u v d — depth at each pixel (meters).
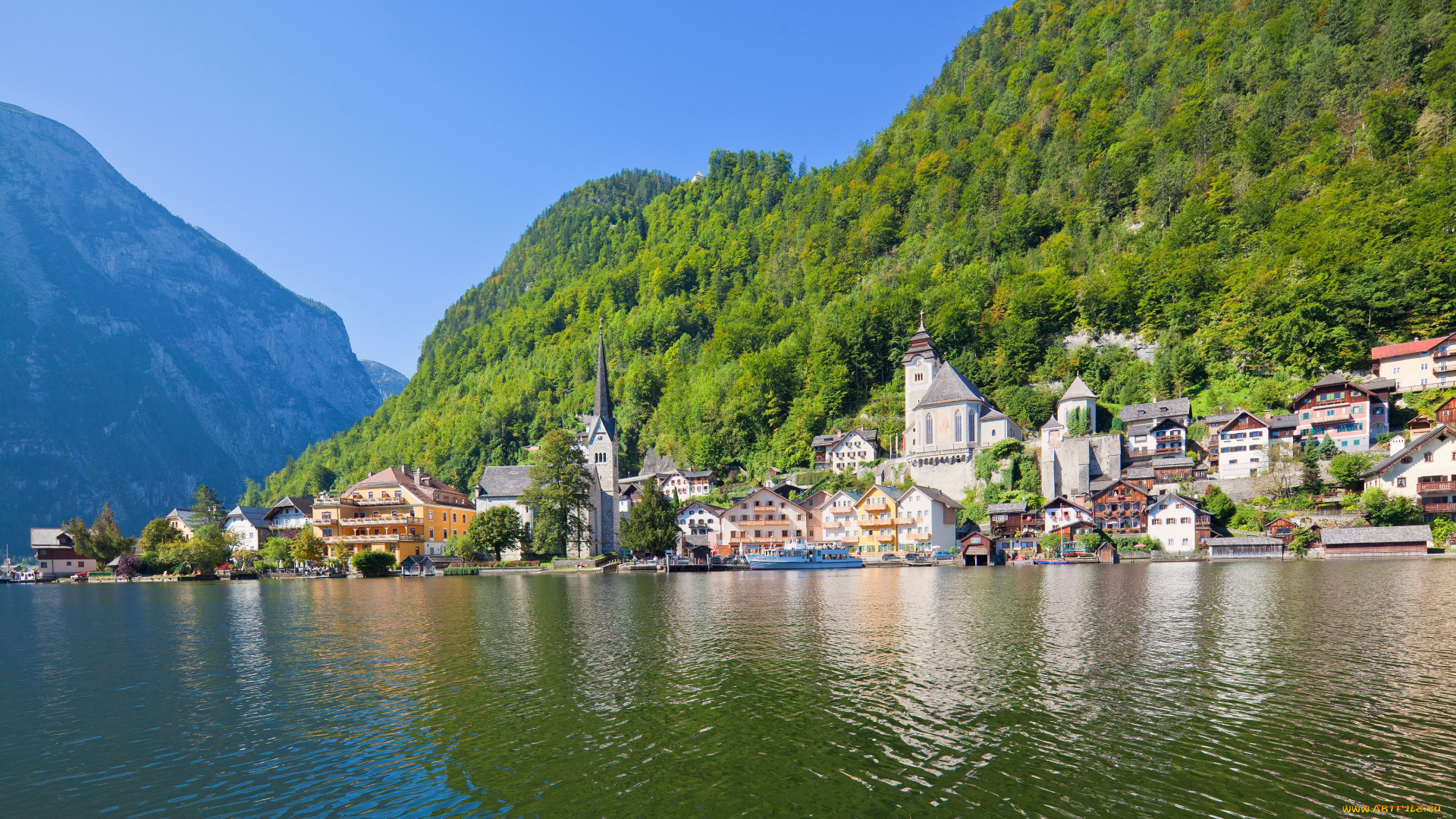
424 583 100.44
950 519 131.38
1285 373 135.00
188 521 158.75
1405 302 130.00
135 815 18.41
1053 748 21.25
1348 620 42.78
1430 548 94.56
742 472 183.12
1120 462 129.50
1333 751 20.70
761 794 18.44
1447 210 141.75
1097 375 160.25
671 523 126.12
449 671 33.50
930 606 55.19
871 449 162.75
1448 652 33.50
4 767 21.94
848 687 28.70
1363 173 166.00
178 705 28.62
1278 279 146.75
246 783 20.20
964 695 27.20
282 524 147.12
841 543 135.00
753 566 120.50
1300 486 110.50
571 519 137.75
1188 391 145.00
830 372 184.25
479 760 21.50
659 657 35.97
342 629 49.12
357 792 19.42
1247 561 99.56
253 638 46.12
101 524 154.12
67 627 55.03
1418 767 19.45
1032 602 55.88
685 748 21.97
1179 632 39.78
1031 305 175.50
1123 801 17.62
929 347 168.38
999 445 137.50
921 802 17.73
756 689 28.67
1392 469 102.69
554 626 48.12
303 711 27.19
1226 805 17.31
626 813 17.55
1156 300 166.25
